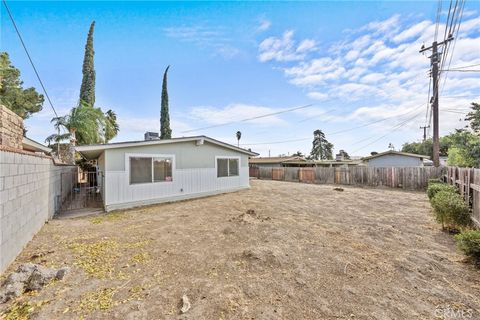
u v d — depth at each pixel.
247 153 14.27
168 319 2.28
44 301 2.59
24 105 16.59
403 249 4.14
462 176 6.88
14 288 2.72
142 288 2.88
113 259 3.79
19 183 4.04
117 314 2.37
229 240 4.68
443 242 4.51
